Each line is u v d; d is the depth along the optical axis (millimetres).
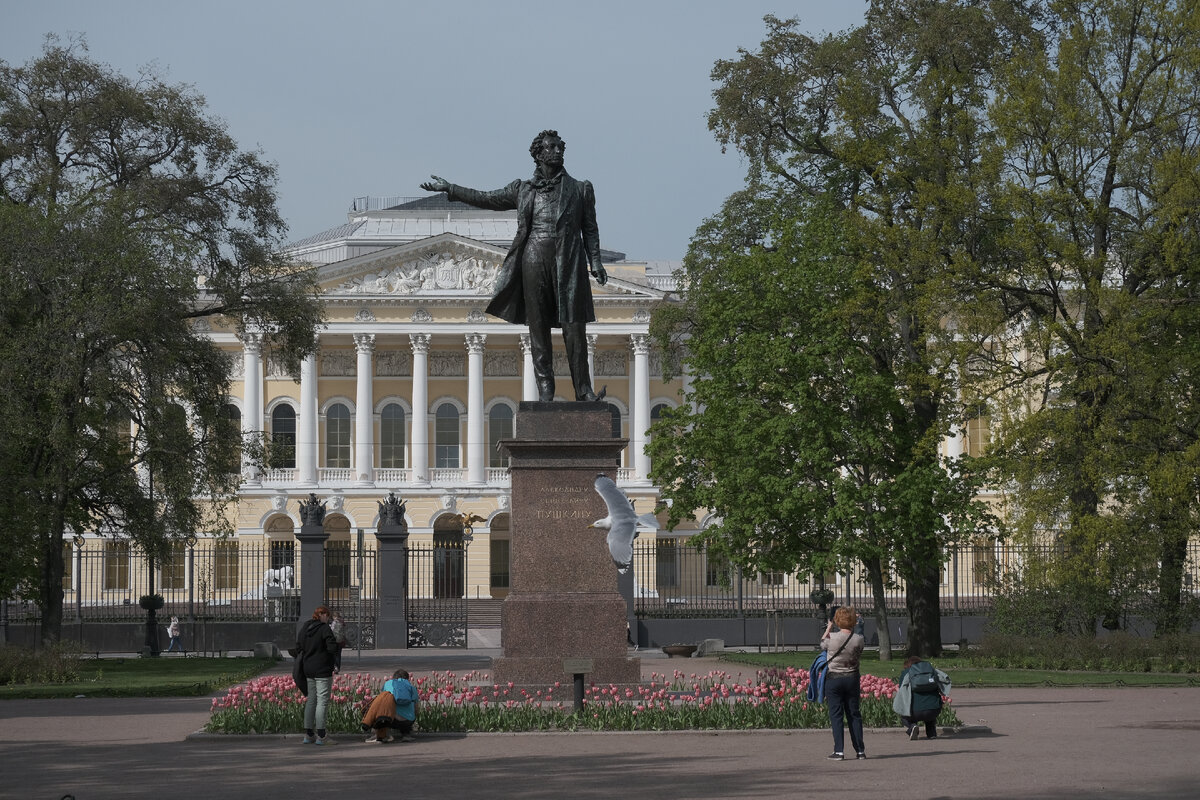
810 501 40219
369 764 17938
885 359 44250
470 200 24297
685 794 15094
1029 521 37062
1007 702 26750
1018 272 39938
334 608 51531
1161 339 38531
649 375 100062
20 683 33188
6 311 39938
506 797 14977
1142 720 23000
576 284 23781
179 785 16188
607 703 21359
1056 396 41812
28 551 37938
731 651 48906
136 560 84250
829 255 42500
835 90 44719
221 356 48250
